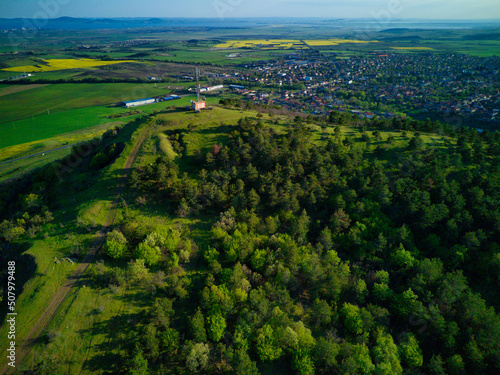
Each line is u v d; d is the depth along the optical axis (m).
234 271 68.88
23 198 106.38
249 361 52.88
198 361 53.34
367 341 62.19
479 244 84.25
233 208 88.62
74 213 87.31
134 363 50.38
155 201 94.06
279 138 123.88
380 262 81.75
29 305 59.94
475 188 95.50
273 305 65.00
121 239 73.56
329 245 83.44
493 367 60.12
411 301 68.88
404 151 122.44
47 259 69.88
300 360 54.75
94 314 60.00
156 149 116.31
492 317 65.31
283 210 91.19
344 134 137.88
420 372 59.81
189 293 66.56
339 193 97.31
